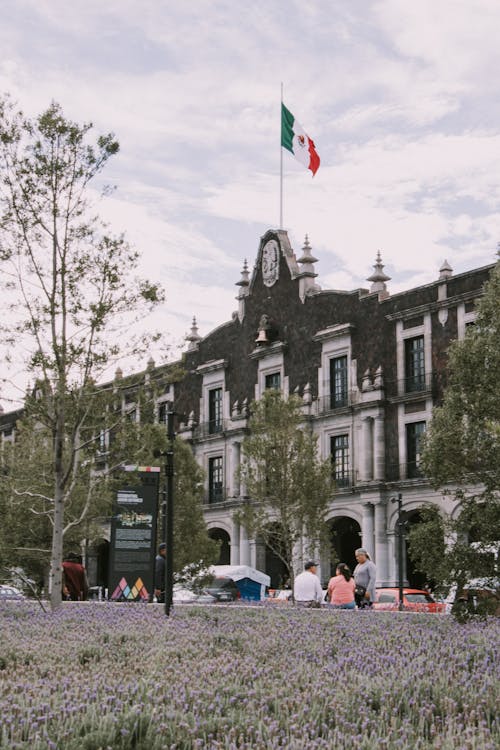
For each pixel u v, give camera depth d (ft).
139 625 49.75
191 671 31.50
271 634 44.27
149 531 79.30
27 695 26.11
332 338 176.65
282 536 140.87
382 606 118.52
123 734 22.67
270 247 194.90
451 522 66.80
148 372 77.82
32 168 72.64
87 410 73.97
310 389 180.14
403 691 27.73
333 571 176.96
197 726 23.49
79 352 72.95
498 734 23.76
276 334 190.80
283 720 24.61
